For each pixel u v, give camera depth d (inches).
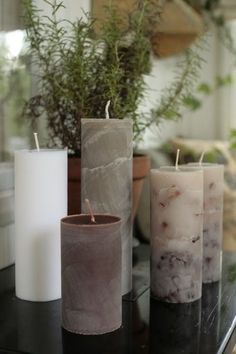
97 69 35.1
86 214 27.4
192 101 79.5
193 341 24.5
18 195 29.3
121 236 26.7
